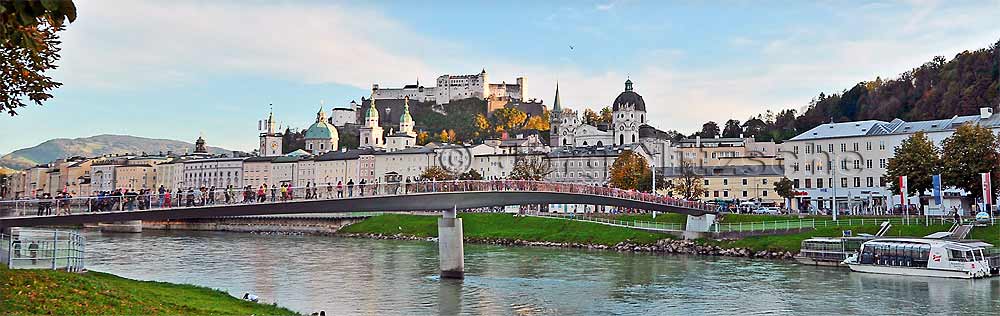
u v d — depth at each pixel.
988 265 85.69
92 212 57.06
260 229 193.25
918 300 69.06
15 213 55.28
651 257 110.25
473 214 165.50
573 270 93.75
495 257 112.25
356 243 145.38
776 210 145.75
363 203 70.88
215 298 53.97
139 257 108.69
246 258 109.00
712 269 93.19
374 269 94.88
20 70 37.34
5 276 41.28
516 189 85.31
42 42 36.16
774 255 105.69
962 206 131.00
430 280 83.62
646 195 109.81
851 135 169.12
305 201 65.50
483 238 147.00
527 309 64.94
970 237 97.75
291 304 65.81
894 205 153.50
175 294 52.25
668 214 147.50
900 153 118.75
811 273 88.62
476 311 63.72
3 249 50.47
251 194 65.50
